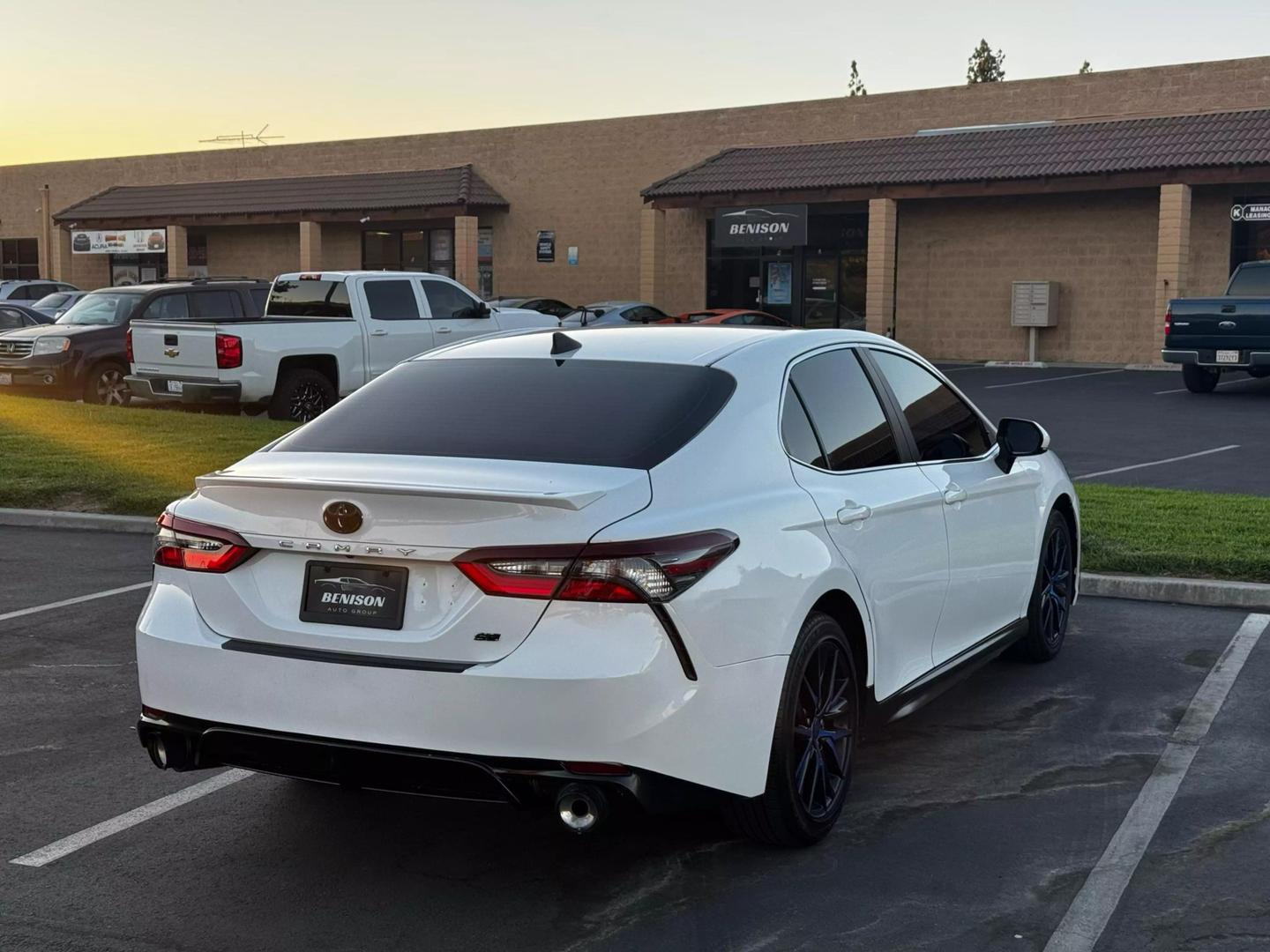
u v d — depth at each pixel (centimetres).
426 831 479
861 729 493
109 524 1084
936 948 388
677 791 400
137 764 548
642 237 3441
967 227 3192
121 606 818
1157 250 2944
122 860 453
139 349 1703
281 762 415
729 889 429
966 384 2509
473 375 500
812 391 504
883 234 3055
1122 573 862
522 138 3841
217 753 425
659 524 401
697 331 529
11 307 2647
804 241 3172
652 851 461
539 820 489
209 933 400
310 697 403
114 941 394
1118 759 549
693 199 3312
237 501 425
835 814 470
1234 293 2167
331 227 4200
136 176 4612
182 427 1573
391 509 399
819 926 402
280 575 420
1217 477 1348
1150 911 410
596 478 412
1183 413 1969
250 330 1631
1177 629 761
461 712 386
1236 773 531
